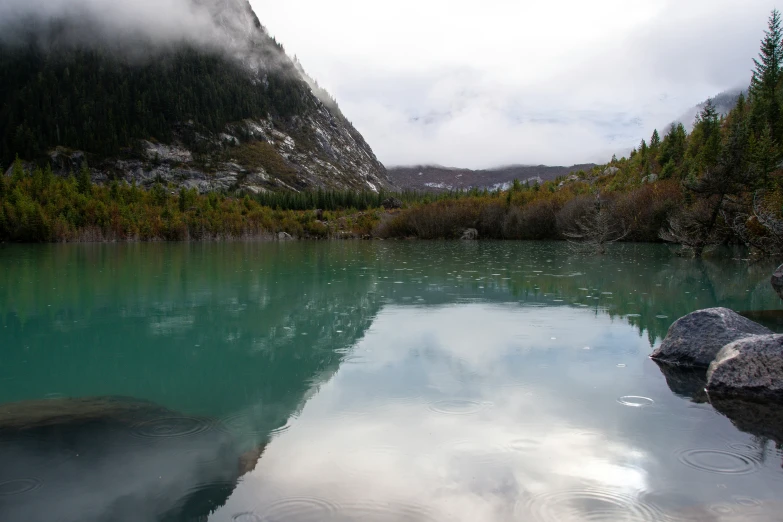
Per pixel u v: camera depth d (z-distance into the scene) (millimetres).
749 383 4039
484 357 5211
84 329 6758
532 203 40969
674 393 4078
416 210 47281
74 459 2936
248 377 4656
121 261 17766
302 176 153875
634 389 4176
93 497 2537
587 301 8664
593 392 4113
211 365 5078
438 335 6234
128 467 2863
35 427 3428
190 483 2689
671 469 2842
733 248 21594
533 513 2420
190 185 126812
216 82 169625
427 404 3863
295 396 4105
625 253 20938
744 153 17484
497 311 7809
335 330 6613
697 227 18469
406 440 3229
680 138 47906
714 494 2580
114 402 3951
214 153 144750
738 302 8469
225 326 6918
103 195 48812
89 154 122625
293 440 3246
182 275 13070
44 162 115125
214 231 43156
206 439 3262
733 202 17859
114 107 136250
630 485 2672
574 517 2383
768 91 43094
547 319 7152
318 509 2457
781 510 2430
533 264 16109
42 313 7867
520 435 3295
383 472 2820
